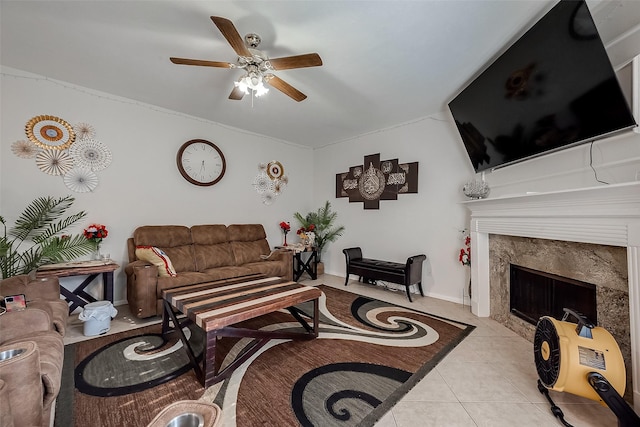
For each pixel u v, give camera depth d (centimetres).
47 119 284
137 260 306
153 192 355
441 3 179
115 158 325
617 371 137
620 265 164
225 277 324
